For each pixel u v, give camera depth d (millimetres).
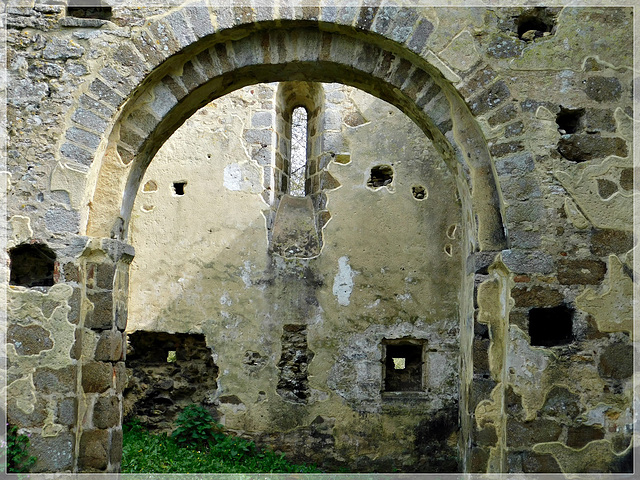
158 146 5184
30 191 4520
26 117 4586
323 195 7590
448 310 7238
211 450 6879
